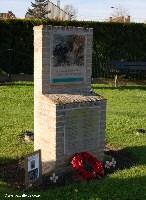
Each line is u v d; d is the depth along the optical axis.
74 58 6.31
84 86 6.54
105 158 6.73
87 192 5.25
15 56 17.70
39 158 5.58
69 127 6.04
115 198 5.09
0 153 6.83
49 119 6.02
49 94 6.12
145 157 6.84
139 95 13.59
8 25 17.31
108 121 9.45
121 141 7.82
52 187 5.54
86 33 6.39
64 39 6.12
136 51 18.75
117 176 5.84
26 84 14.80
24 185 5.55
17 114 9.94
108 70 18.14
